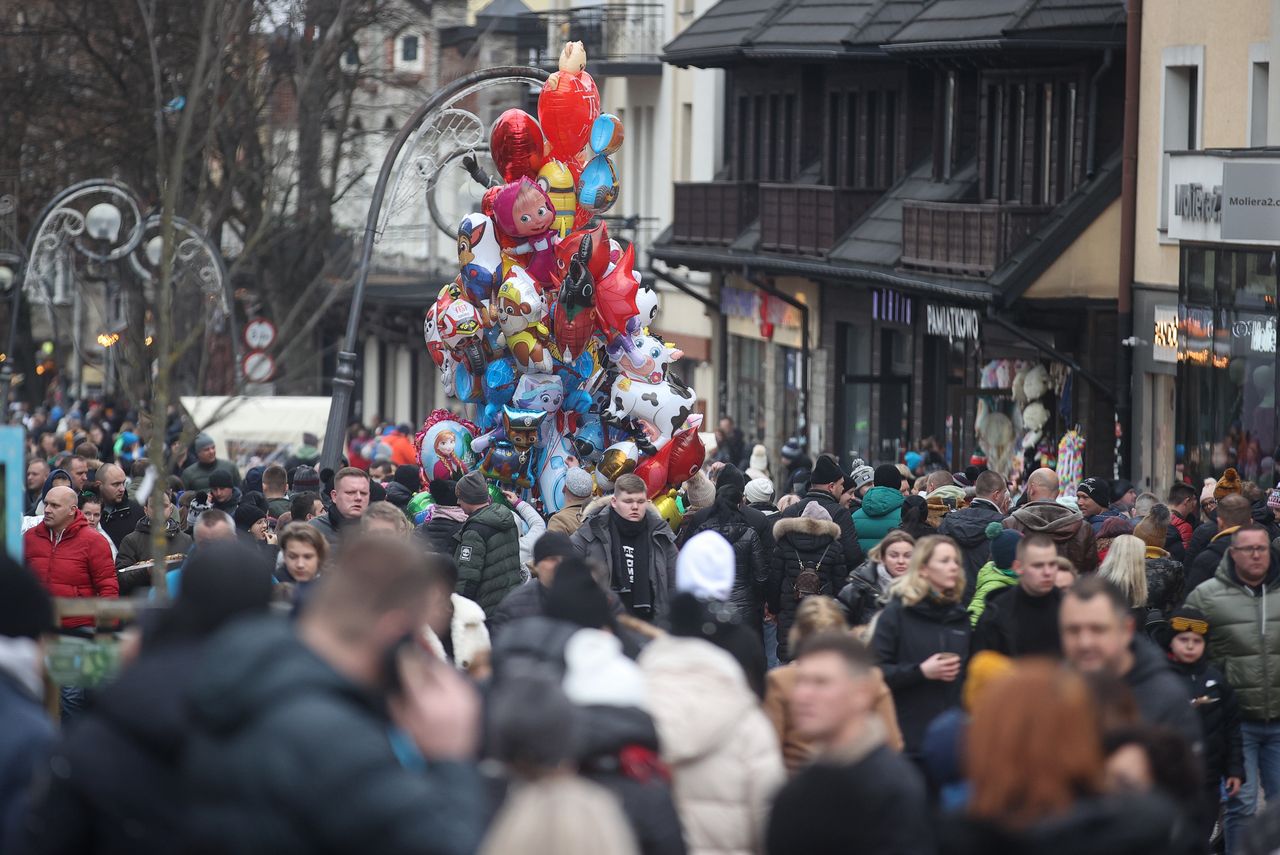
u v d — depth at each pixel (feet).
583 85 143.84
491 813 45.96
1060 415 219.41
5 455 65.36
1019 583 74.18
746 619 112.47
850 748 47.98
